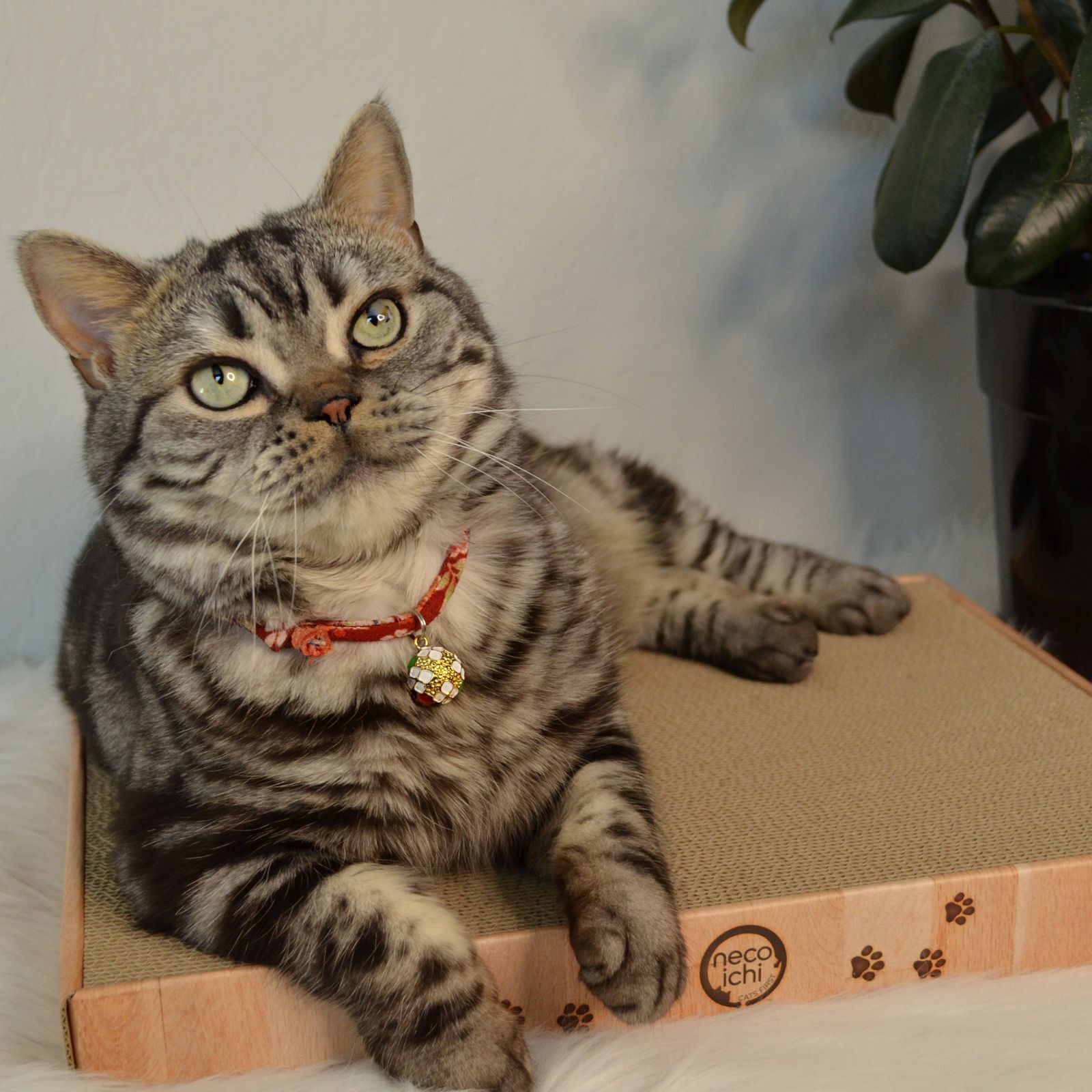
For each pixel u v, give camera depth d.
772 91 1.77
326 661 1.03
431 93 1.68
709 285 1.85
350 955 0.91
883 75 1.61
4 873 1.21
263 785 1.01
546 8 1.67
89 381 1.05
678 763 1.25
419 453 1.01
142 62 1.58
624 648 1.54
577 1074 0.92
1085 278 1.58
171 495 0.99
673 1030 0.99
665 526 1.64
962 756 1.25
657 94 1.74
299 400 0.97
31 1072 0.93
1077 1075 0.92
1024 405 1.54
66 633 1.50
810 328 1.91
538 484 1.35
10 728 1.48
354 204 1.15
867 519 2.03
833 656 1.51
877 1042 0.96
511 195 1.75
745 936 1.00
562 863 1.01
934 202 1.34
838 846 1.09
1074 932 1.06
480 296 1.79
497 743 1.07
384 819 1.04
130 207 1.64
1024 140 1.42
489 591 1.10
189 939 0.98
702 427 1.93
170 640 1.07
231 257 1.04
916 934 1.03
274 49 1.61
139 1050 0.95
